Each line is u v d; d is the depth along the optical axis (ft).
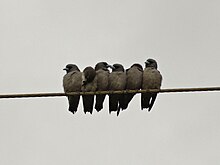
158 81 40.65
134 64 41.27
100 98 40.32
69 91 40.60
